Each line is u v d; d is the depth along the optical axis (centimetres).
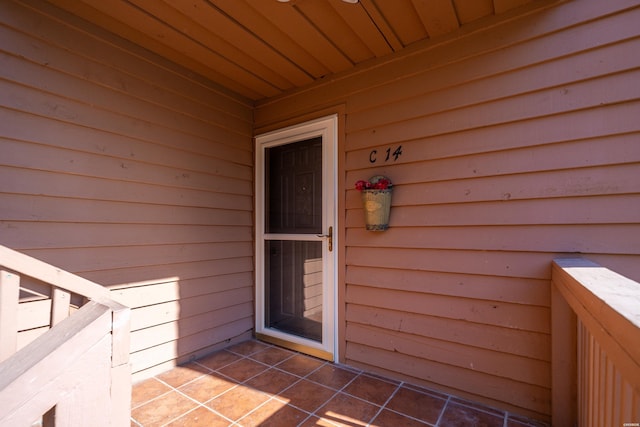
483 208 191
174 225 246
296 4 181
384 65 231
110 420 64
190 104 258
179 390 208
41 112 180
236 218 297
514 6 181
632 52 154
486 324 190
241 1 179
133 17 194
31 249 175
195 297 260
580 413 151
